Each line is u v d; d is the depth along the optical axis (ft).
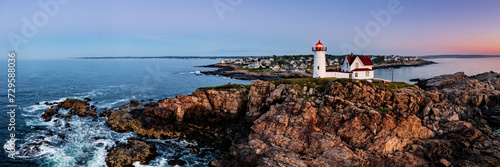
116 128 165.48
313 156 115.34
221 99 187.83
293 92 168.76
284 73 554.05
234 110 184.55
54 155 132.87
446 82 264.52
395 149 119.44
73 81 387.34
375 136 122.31
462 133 128.77
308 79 200.75
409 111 156.46
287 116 140.46
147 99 262.88
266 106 175.42
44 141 145.89
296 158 114.01
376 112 128.16
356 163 110.42
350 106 137.69
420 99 163.53
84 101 228.22
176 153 138.21
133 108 204.13
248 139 140.67
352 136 125.90
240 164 121.29
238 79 487.61
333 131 131.54
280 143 126.21
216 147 144.87
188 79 458.91
